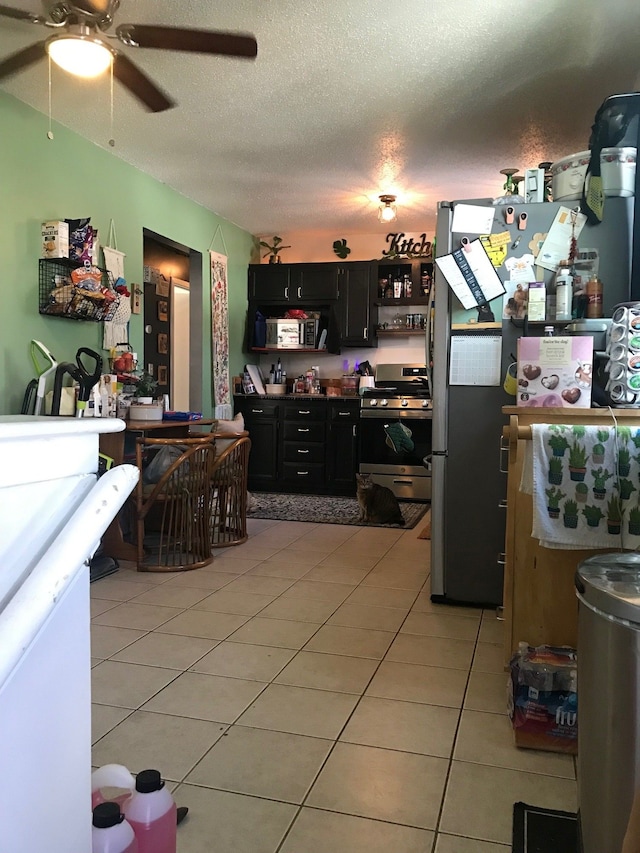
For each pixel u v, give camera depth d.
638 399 2.21
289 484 6.24
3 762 0.65
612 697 1.17
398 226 6.14
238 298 6.27
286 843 1.43
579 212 2.82
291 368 6.77
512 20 2.65
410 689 2.18
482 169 4.43
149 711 2.01
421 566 3.70
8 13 2.21
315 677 2.26
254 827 1.48
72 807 0.76
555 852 1.40
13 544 0.66
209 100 3.41
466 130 3.76
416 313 6.40
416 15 2.62
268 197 5.20
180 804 1.56
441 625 2.78
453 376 3.01
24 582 0.63
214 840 1.43
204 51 2.31
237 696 2.11
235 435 4.19
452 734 1.90
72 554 0.66
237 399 6.29
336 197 5.17
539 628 2.08
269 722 1.95
